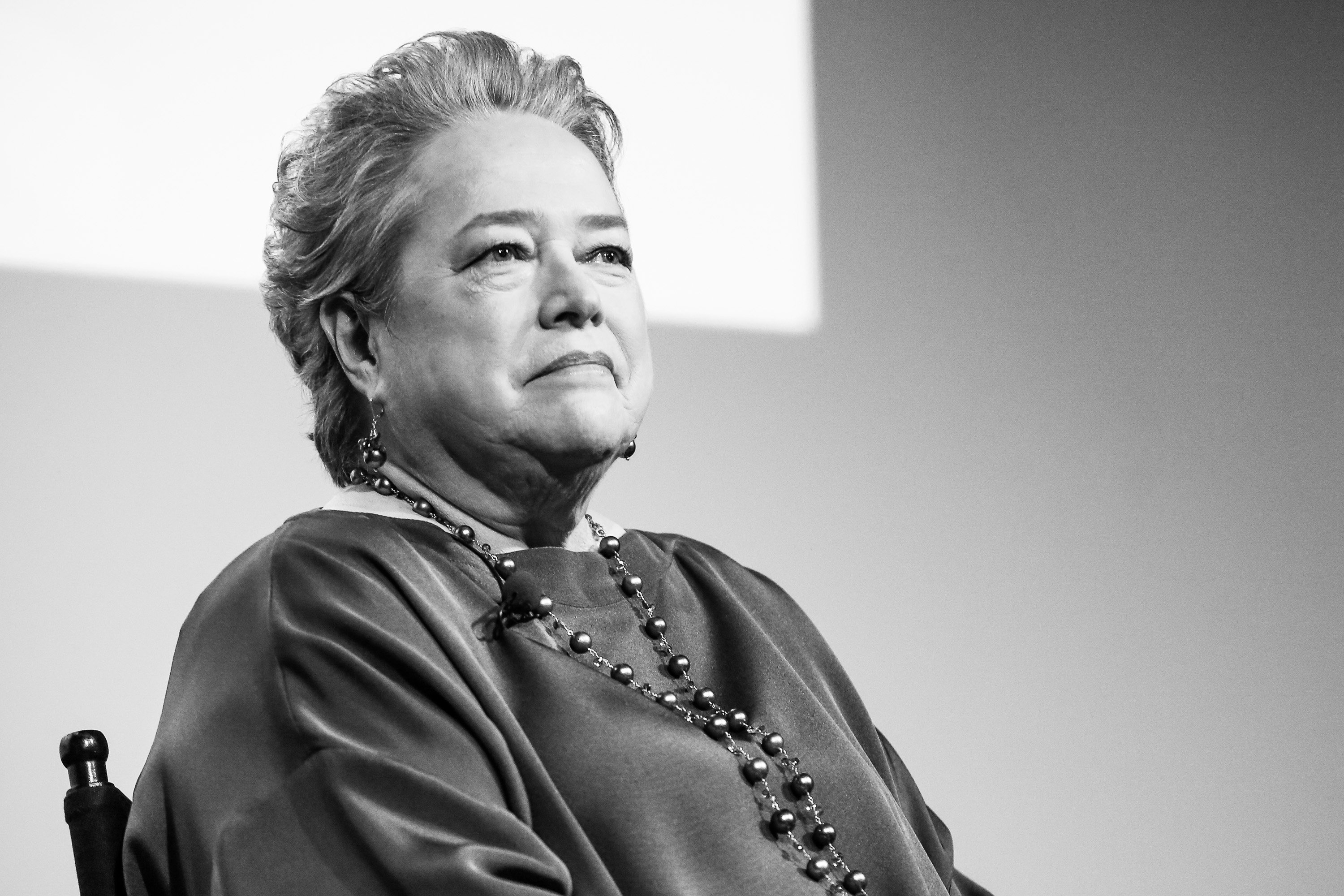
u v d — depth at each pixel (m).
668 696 3.92
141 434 7.64
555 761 3.65
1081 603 9.46
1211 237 10.07
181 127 7.85
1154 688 9.52
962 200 9.52
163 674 7.54
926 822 4.59
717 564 4.60
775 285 9.00
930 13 9.59
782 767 3.95
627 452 4.19
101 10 7.78
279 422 7.85
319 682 3.50
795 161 9.11
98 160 7.72
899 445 9.16
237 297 7.86
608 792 3.63
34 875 7.26
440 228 4.00
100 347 7.63
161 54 7.86
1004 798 9.12
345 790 3.31
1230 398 9.97
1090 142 9.89
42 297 7.58
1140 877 9.30
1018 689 9.24
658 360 8.70
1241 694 9.69
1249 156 10.23
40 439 7.51
